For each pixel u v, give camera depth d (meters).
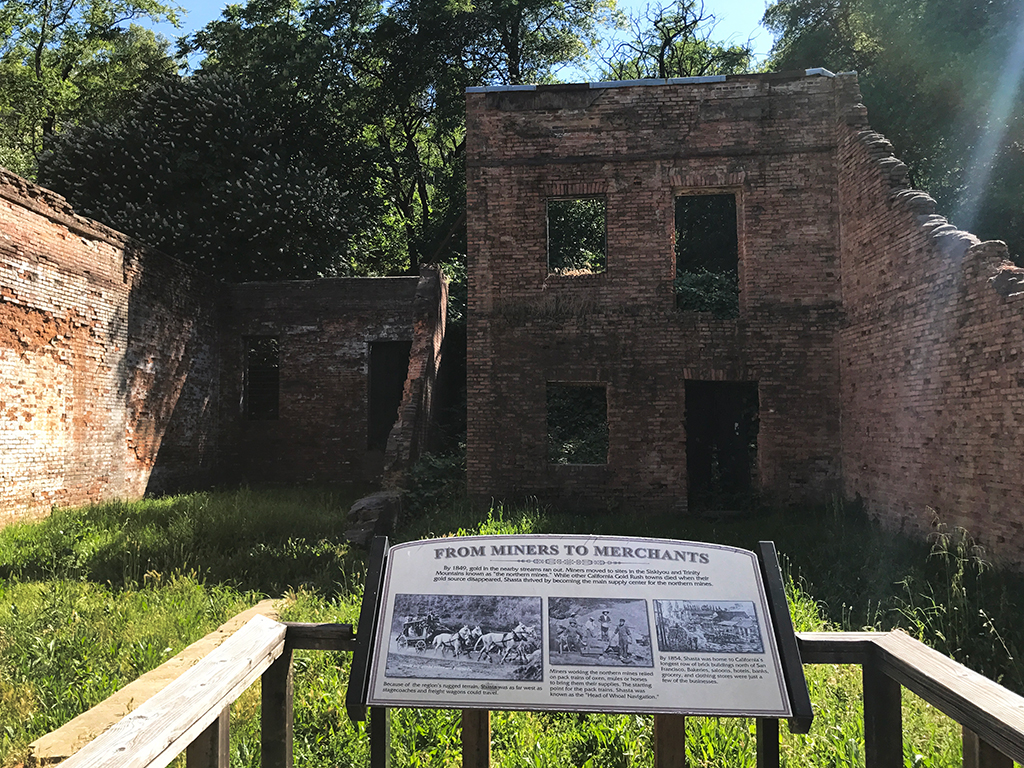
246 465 18.14
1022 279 7.25
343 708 4.23
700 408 15.20
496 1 25.31
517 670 2.46
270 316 18.28
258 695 4.59
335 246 22.89
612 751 3.80
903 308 9.66
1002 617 5.59
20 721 4.09
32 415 11.77
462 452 15.61
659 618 2.55
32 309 11.78
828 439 11.93
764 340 12.11
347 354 18.11
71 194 20.53
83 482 13.06
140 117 21.52
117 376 14.11
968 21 15.39
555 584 2.65
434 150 32.19
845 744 3.62
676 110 12.36
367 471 17.86
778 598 2.58
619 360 12.33
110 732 1.99
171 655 5.13
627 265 12.38
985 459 7.70
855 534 9.39
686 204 20.72
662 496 12.14
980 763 2.17
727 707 2.37
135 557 8.12
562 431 16.33
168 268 15.94
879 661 2.60
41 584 7.16
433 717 4.14
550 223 22.33
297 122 24.97
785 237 12.11
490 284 12.56
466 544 2.77
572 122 12.52
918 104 16.72
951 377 8.41
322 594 6.86
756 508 11.96
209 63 25.89
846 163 11.65
